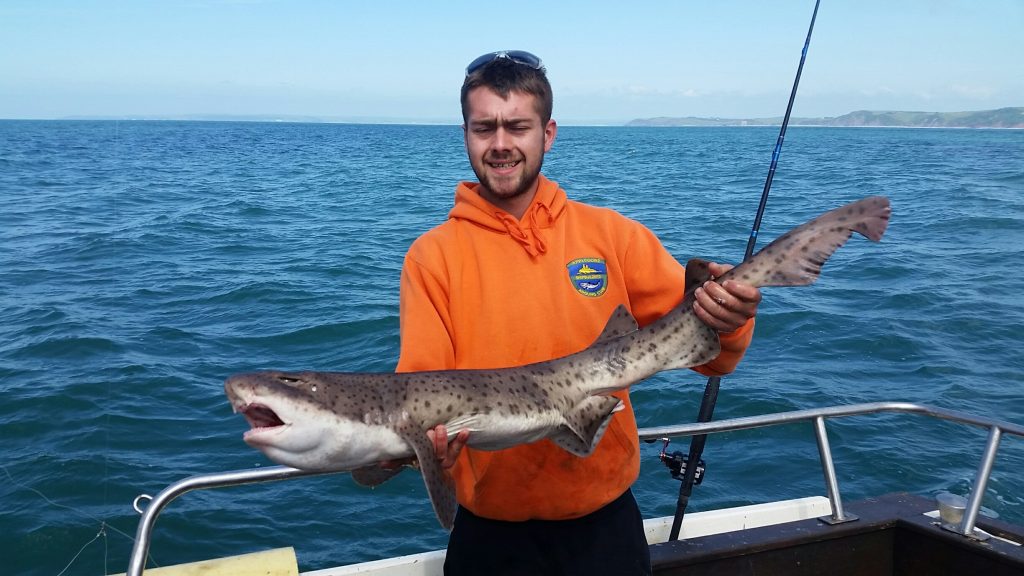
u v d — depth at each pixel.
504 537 2.99
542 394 2.82
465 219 3.00
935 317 12.91
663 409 9.20
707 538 3.80
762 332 12.13
